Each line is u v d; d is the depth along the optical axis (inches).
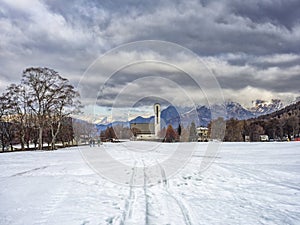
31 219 208.1
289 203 250.2
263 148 940.0
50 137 1754.4
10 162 672.4
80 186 335.3
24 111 1651.1
